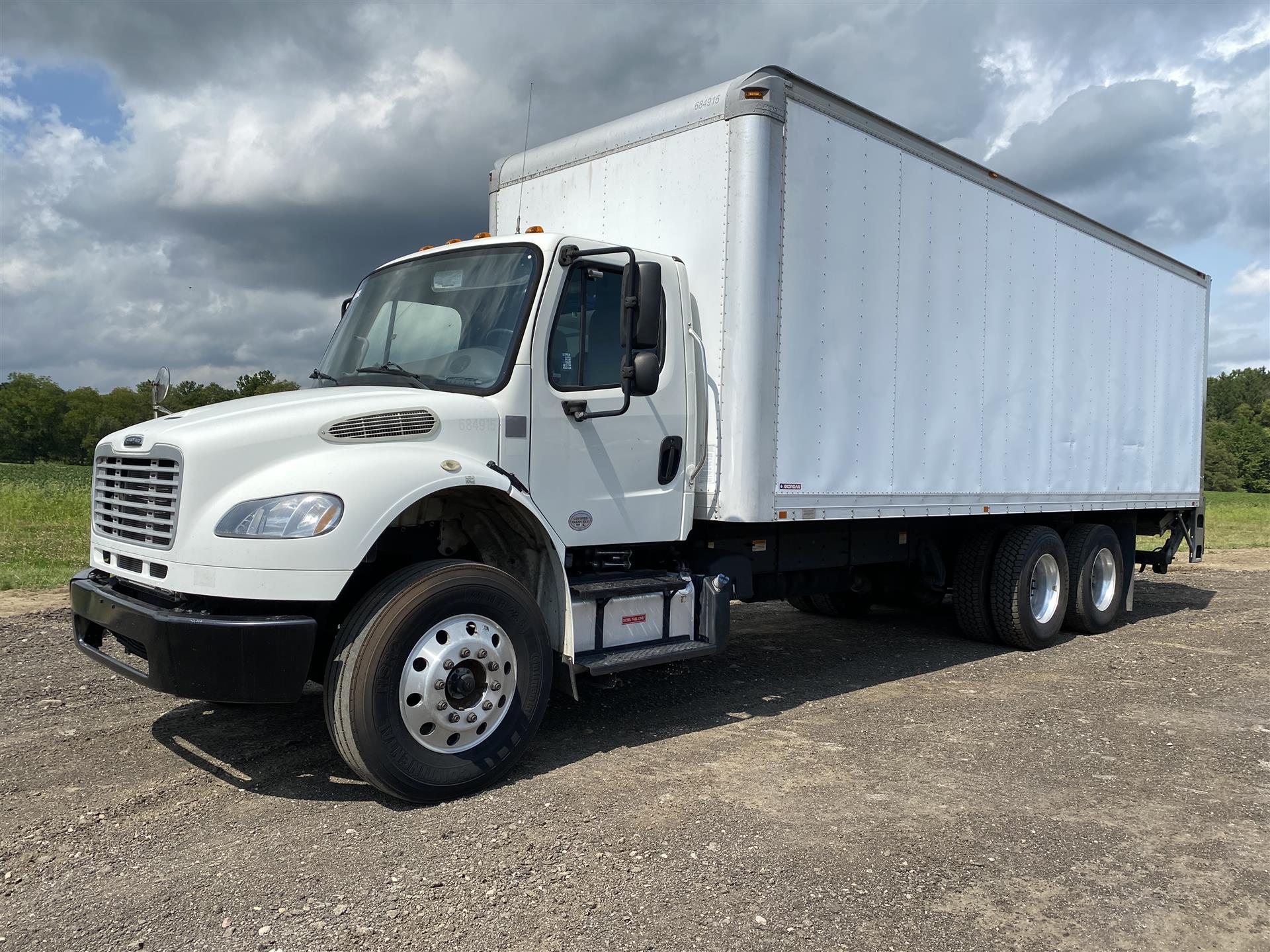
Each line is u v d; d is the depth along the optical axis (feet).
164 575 13.65
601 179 20.90
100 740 16.72
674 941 10.09
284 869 11.64
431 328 17.12
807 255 19.25
